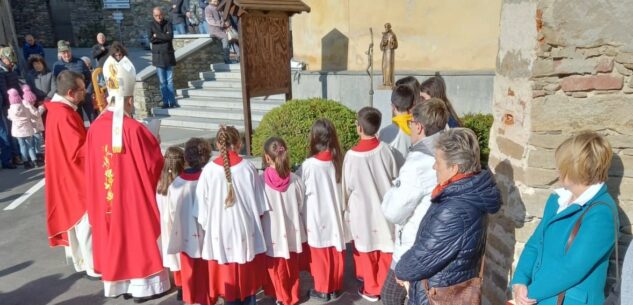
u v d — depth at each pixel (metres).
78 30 21.02
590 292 2.14
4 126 8.31
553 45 2.50
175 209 3.69
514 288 2.41
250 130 6.82
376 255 3.79
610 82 2.44
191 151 3.75
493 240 3.05
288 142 5.83
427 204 2.66
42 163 8.73
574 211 2.16
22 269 4.76
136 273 3.96
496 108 3.00
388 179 3.69
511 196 2.83
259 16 6.81
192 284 3.81
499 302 3.00
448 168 2.27
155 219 3.99
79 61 9.22
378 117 3.64
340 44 8.99
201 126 9.39
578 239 2.10
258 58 6.89
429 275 2.28
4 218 6.20
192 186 3.72
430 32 8.12
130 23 20.50
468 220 2.20
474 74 7.56
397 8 8.30
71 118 4.32
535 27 2.53
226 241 3.51
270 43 7.12
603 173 2.12
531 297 2.23
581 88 2.49
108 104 4.02
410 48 8.34
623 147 2.48
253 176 3.60
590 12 2.40
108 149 3.88
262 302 3.99
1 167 8.55
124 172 3.89
